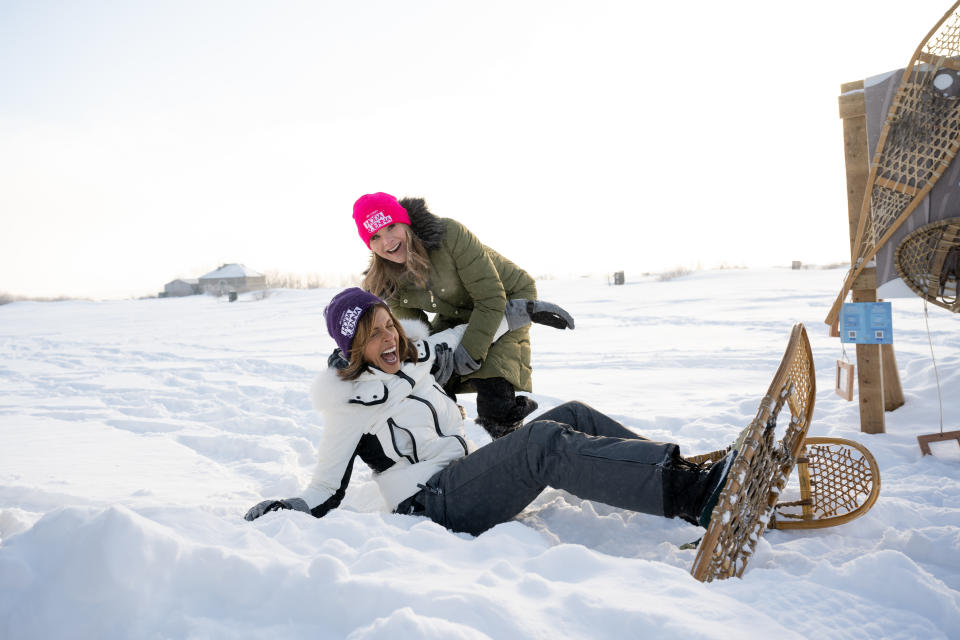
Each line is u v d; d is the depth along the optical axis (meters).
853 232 4.10
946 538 2.23
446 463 2.71
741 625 1.53
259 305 30.23
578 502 2.96
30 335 19.94
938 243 3.73
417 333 2.87
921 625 1.63
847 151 4.16
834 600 1.73
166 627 1.45
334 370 2.60
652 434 4.59
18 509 3.11
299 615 1.52
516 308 3.46
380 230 3.24
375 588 1.53
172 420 6.00
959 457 3.40
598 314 16.58
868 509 2.44
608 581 1.76
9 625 1.42
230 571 1.59
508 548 2.07
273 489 3.70
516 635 1.41
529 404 3.63
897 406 4.43
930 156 3.69
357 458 4.44
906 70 3.78
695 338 10.76
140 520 1.57
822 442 2.68
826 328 10.71
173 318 25.28
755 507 2.12
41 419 6.14
